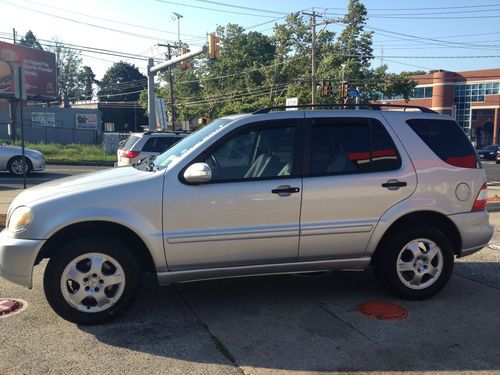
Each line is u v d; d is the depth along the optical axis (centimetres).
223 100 6216
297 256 462
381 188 472
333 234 463
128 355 374
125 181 432
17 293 508
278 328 425
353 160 475
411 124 498
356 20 5750
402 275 489
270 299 497
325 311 464
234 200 440
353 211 467
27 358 367
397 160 483
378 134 486
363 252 478
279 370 352
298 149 465
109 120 8569
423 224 491
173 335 411
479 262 648
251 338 405
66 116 4653
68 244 419
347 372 350
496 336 410
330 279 562
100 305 428
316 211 458
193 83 6775
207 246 438
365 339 403
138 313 459
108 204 420
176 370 351
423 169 486
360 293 516
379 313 454
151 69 2492
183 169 439
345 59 5481
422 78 7056
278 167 459
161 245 430
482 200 510
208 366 357
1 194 1238
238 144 458
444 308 474
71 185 441
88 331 417
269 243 450
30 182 1549
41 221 413
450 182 493
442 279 495
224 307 475
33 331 415
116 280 429
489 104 6969
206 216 436
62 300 420
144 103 7275
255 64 5984
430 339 403
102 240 423
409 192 480
